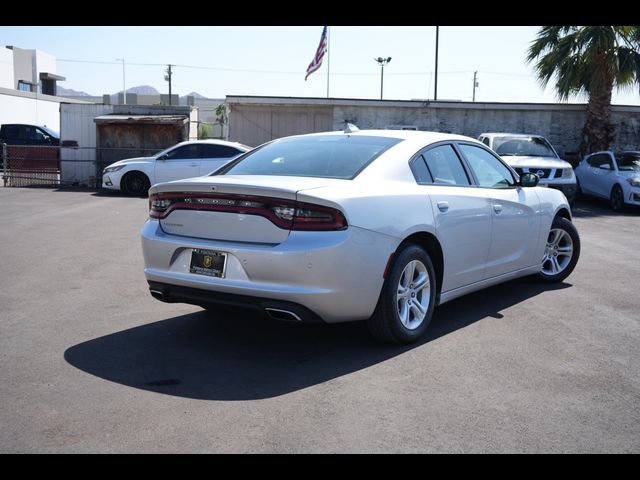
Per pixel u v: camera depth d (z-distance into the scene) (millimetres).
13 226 10234
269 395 3604
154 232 4410
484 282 5418
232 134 21531
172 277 4242
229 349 4414
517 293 6230
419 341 4641
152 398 3537
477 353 4379
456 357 4293
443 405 3494
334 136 5113
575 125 20828
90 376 3852
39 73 53344
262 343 4559
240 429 3170
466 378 3902
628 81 18250
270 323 5059
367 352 4379
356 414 3361
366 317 4223
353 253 3953
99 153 19312
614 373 4035
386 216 4203
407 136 5000
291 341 4609
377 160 4551
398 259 4336
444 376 3930
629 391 3744
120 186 16047
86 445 2982
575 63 18469
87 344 4465
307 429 3180
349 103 20750
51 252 8000
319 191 3947
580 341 4684
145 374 3908
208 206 4137
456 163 5211
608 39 17562
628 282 6793
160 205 4426
